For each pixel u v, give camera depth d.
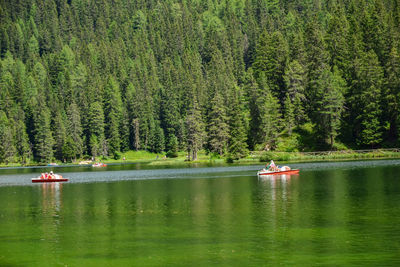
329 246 26.95
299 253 25.78
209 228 32.66
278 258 25.03
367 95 114.75
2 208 45.06
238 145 117.12
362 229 30.73
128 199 49.12
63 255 27.12
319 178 63.16
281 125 124.81
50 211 42.44
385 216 34.62
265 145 123.25
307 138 121.75
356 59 123.38
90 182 73.25
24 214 41.00
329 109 114.75
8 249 28.67
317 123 120.44
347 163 89.94
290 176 69.12
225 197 47.88
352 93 121.12
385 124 119.19
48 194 56.81
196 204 43.72
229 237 29.86
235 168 94.31
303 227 31.88
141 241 29.72
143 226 34.25
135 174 88.81
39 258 26.66
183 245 28.39
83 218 38.25
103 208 43.28
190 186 60.47
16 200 51.44
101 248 28.36
